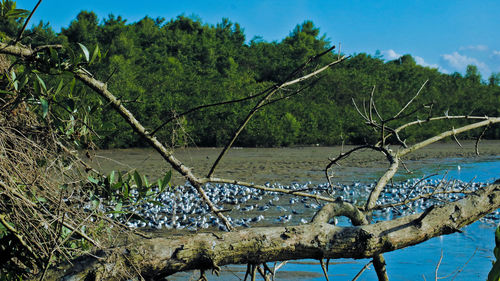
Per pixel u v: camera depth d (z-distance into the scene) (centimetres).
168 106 2570
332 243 224
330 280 433
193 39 6075
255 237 219
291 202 903
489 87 5356
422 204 871
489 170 1594
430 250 543
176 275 435
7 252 234
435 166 1741
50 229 216
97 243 216
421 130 3253
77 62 210
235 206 867
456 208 240
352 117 3356
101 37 4834
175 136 253
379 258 279
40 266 219
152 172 1291
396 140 320
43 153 237
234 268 463
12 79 242
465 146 3098
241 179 1291
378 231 229
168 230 649
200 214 775
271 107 3175
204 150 2611
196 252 212
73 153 257
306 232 225
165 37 5731
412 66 6912
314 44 7125
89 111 255
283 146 3075
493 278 146
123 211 241
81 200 235
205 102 2875
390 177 298
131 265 204
